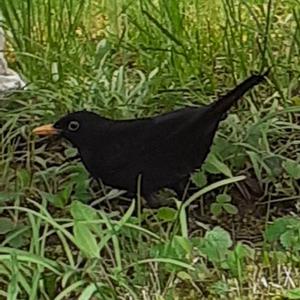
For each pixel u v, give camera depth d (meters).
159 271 5.84
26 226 6.34
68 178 7.21
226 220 6.88
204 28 9.61
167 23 9.20
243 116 8.10
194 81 8.57
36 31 9.21
